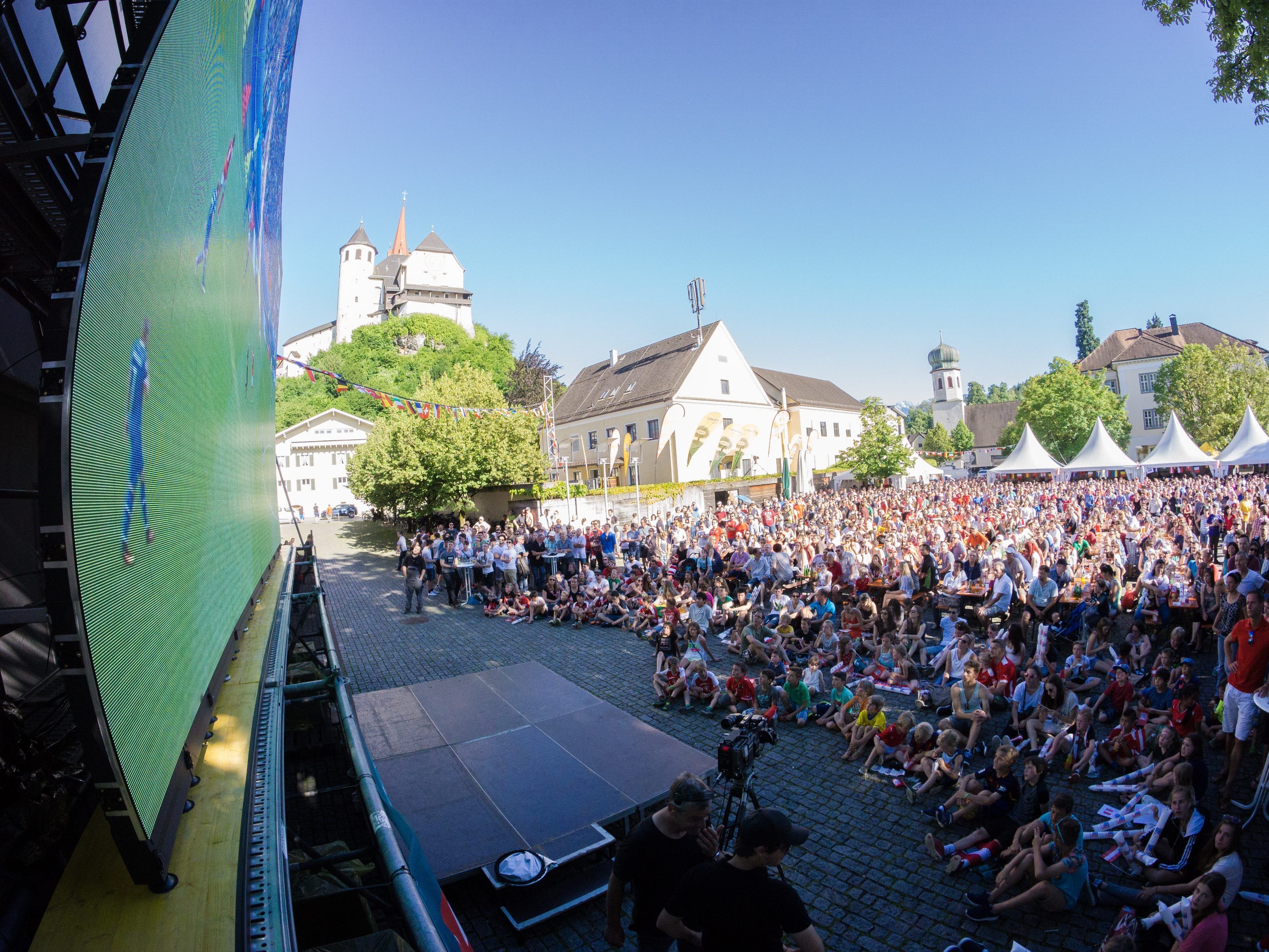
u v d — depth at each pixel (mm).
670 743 8133
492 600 17078
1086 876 5434
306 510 57844
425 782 7180
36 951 1960
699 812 3189
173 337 2709
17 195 3648
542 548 19359
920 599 13555
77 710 1722
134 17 3537
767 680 9461
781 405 39438
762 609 12641
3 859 2498
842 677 10688
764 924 2609
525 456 28828
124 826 2047
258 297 7000
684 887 2750
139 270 2236
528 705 9570
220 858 2420
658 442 40562
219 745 3381
